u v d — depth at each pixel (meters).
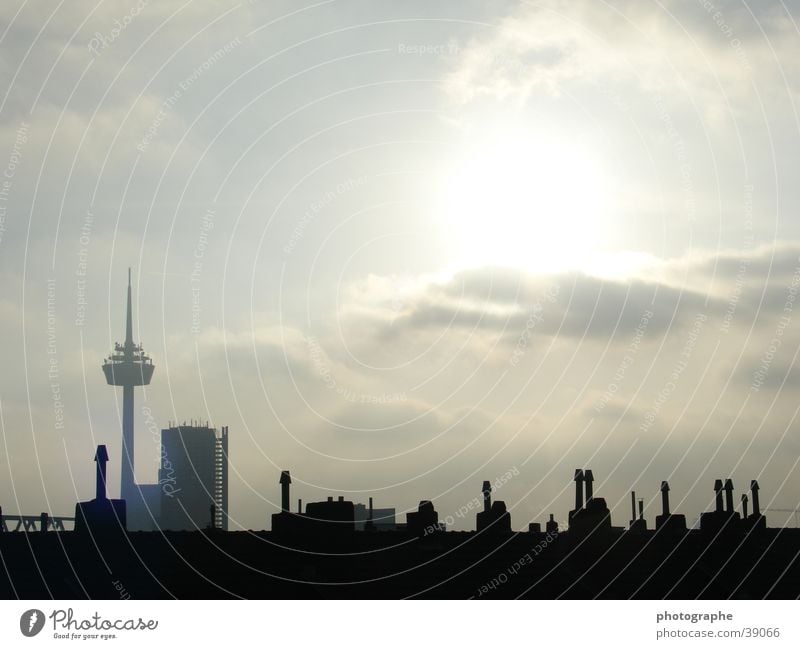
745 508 31.72
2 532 26.55
